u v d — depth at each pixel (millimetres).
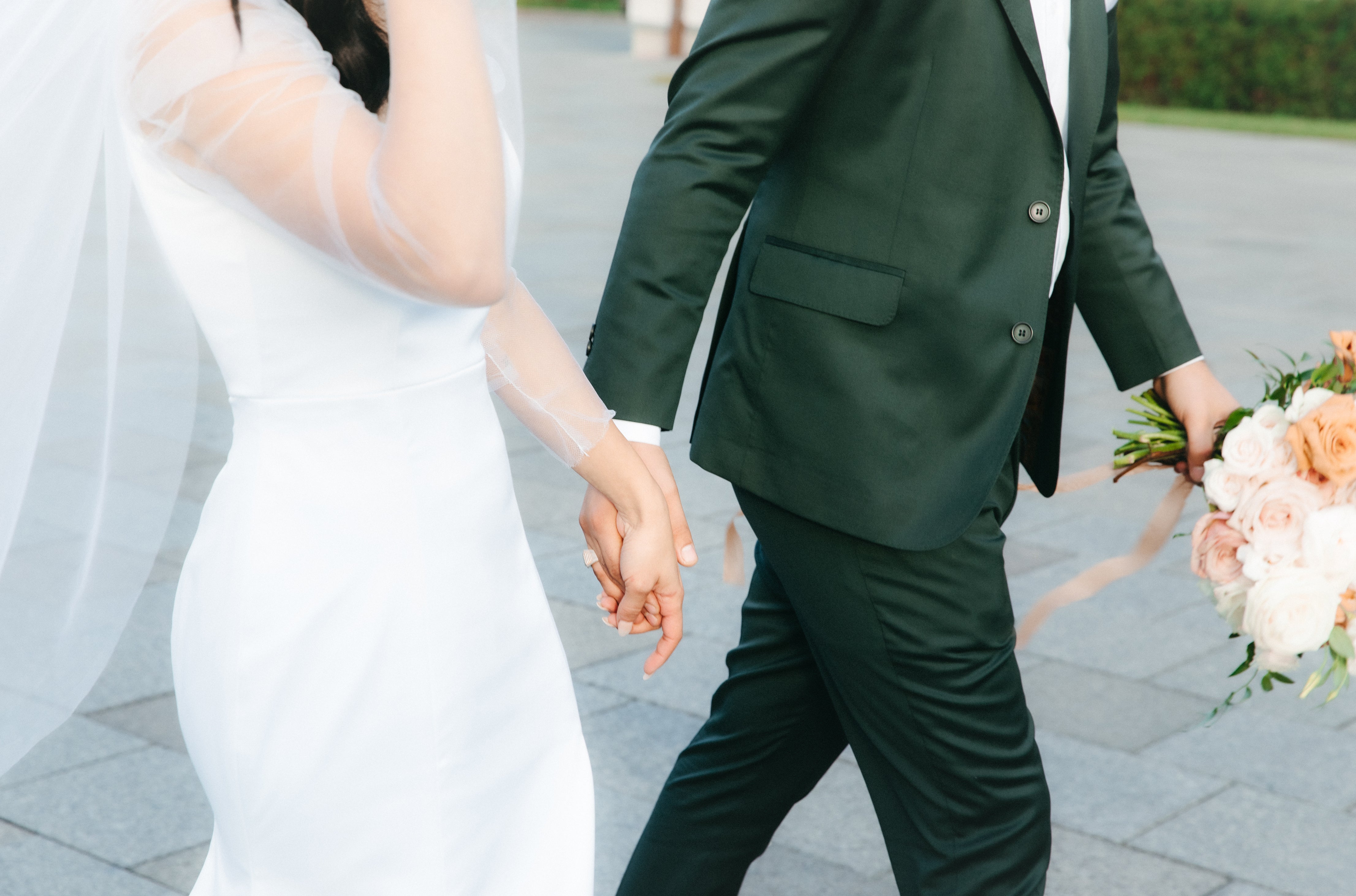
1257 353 7094
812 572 1867
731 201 1767
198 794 2961
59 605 1670
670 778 2193
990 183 1763
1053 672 3691
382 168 1198
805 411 1824
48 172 1449
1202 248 10086
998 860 1887
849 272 1792
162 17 1236
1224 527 2023
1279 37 21391
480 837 1516
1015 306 1775
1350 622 1945
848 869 2797
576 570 4242
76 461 1637
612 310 1771
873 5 1736
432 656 1444
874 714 1908
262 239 1338
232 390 1422
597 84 19531
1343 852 2873
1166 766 3217
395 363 1398
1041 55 1762
